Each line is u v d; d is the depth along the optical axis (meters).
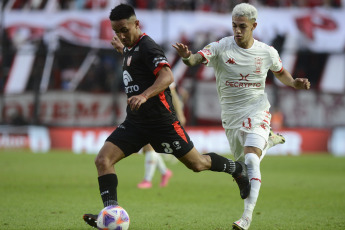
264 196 33.25
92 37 89.25
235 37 21.42
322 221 23.95
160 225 22.44
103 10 90.06
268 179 44.16
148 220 23.73
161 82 18.02
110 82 86.62
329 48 89.06
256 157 21.03
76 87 87.19
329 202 30.58
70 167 52.53
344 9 89.81
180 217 24.75
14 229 21.12
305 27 89.75
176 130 19.56
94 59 88.00
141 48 18.84
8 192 33.09
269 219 24.50
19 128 83.25
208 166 20.47
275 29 90.06
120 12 18.59
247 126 21.62
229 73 21.78
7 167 51.53
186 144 19.77
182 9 90.44
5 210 26.09
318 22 89.81
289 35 89.75
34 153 73.62
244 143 22.05
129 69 19.28
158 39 89.25
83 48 88.81
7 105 85.38
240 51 21.64
